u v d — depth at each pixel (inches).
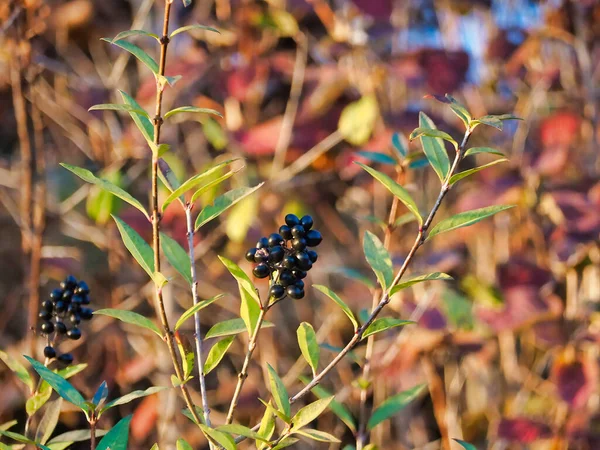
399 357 52.9
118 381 57.7
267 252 30.3
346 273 40.3
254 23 59.6
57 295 33.6
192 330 61.9
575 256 56.5
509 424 52.3
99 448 31.4
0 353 33.6
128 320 31.1
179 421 57.5
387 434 62.7
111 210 55.9
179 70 60.6
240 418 59.7
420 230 31.2
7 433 31.0
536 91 63.5
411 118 56.9
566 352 52.9
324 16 60.9
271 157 62.9
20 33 46.9
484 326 53.4
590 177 54.7
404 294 56.7
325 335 62.2
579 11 62.2
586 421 51.5
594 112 60.0
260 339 64.4
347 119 54.7
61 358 33.7
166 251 32.7
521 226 62.4
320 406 30.5
